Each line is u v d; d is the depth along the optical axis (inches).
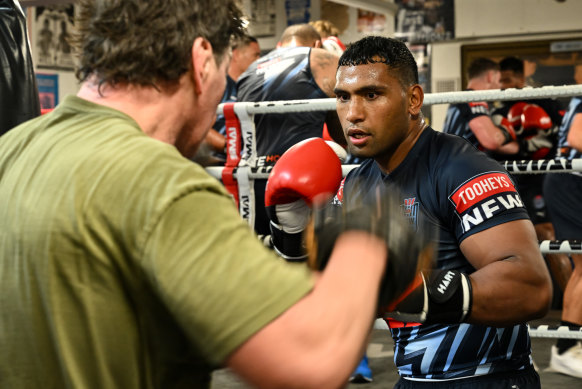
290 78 100.1
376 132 58.4
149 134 32.5
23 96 72.5
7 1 71.6
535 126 180.7
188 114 33.8
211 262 25.8
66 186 28.8
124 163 28.6
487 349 57.1
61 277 27.9
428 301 42.8
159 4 31.2
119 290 27.9
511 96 86.3
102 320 27.7
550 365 128.5
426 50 247.3
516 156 171.2
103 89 32.8
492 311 44.7
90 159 29.3
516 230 50.4
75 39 33.1
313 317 25.5
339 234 28.7
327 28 148.5
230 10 34.6
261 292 25.4
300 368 24.9
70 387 27.7
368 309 26.6
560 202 138.6
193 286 25.6
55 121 33.0
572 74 236.7
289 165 52.4
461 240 53.4
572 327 85.8
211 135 113.7
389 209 29.5
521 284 46.1
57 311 27.8
